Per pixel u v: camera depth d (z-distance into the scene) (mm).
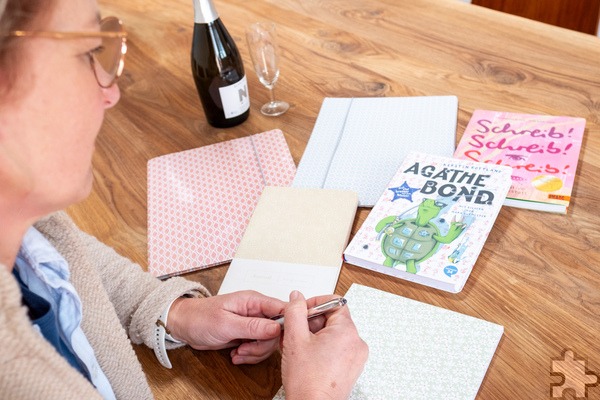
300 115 1349
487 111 1220
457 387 770
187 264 1049
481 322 843
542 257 923
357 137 1240
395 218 1014
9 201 634
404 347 832
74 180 672
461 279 889
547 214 990
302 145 1263
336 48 1532
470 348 812
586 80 1249
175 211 1164
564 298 859
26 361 578
